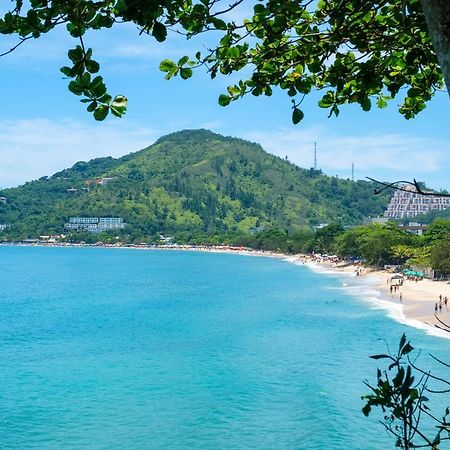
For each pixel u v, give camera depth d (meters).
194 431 33.19
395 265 156.50
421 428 30.27
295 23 6.12
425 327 67.56
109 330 69.88
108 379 45.59
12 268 199.38
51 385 43.78
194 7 5.43
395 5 6.02
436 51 3.52
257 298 105.38
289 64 6.73
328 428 32.38
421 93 7.25
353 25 6.20
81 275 168.62
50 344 60.94
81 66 4.66
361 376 44.56
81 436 32.56
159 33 4.79
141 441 31.77
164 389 42.41
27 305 97.38
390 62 6.65
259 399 39.41
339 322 73.62
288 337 63.12
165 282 143.75
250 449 30.33
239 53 6.45
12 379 45.69
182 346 58.94
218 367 49.22
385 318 76.06
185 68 6.31
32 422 35.03
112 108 4.81
